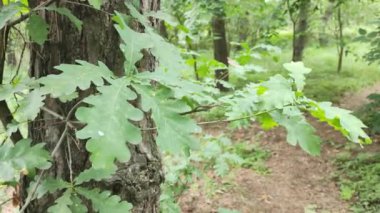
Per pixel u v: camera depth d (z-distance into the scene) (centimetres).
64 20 172
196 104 201
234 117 158
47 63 178
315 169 684
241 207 580
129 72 124
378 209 549
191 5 655
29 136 188
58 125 175
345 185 623
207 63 255
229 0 710
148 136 189
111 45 174
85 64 118
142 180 187
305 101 147
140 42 131
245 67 286
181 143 108
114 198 141
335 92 1073
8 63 212
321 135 795
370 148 718
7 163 129
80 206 141
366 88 1130
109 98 108
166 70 142
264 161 718
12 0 180
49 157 132
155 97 115
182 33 338
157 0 200
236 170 684
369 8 1211
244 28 1191
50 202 180
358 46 1591
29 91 155
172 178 341
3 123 174
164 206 276
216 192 602
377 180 610
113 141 100
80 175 144
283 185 644
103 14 171
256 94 162
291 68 158
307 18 1203
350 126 137
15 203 188
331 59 1498
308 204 591
